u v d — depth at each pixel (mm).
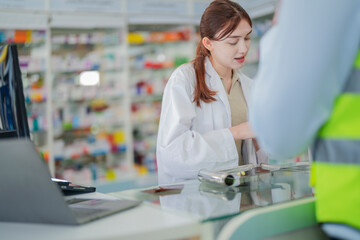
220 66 1995
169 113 1812
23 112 1306
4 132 1240
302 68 763
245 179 1220
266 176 1281
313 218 992
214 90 1947
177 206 957
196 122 1915
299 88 768
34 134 5066
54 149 5191
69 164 5469
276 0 4613
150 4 5242
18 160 792
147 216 876
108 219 868
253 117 859
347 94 788
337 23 760
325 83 769
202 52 1999
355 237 776
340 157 792
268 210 915
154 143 5832
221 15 1772
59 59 5242
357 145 771
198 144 1676
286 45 778
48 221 847
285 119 789
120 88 5488
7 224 894
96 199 1117
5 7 4586
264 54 852
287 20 785
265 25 5117
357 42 784
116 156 5703
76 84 5395
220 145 1682
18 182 817
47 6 4758
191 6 5477
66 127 5285
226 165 1683
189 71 1961
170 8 5352
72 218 813
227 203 971
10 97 1305
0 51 1345
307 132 798
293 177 1279
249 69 5312
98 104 5516
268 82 811
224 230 858
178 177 1714
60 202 803
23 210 855
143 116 5730
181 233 798
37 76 5051
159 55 5805
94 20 5012
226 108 1959
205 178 1251
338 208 798
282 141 813
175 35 5711
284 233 941
